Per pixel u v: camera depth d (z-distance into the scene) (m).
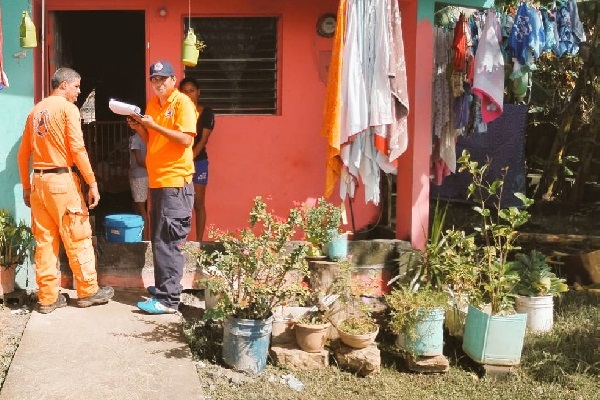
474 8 6.21
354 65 5.45
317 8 6.84
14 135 5.61
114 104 4.83
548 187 10.63
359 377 4.85
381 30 5.43
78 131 5.01
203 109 6.45
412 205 6.09
